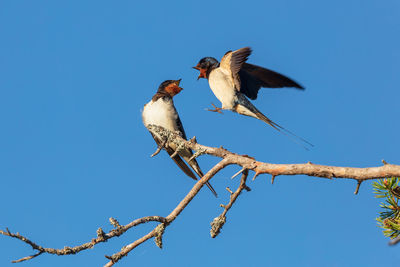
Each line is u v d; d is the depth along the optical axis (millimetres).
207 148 9156
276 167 8016
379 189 7918
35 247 6613
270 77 12195
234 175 8320
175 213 8250
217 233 9055
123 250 7676
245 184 8945
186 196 8516
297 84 11703
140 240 7828
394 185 7781
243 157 8500
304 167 7746
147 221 7777
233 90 12250
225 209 9055
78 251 7008
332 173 7547
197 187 8578
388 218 7578
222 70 12352
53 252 6785
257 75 12398
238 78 11359
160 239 7949
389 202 7789
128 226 7465
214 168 8617
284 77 11828
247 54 10695
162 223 8039
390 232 7375
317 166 7668
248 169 8398
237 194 9016
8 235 6410
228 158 8602
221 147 9008
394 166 7160
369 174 7289
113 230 7340
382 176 7219
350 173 7422
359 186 7461
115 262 7645
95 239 7168
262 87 12383
